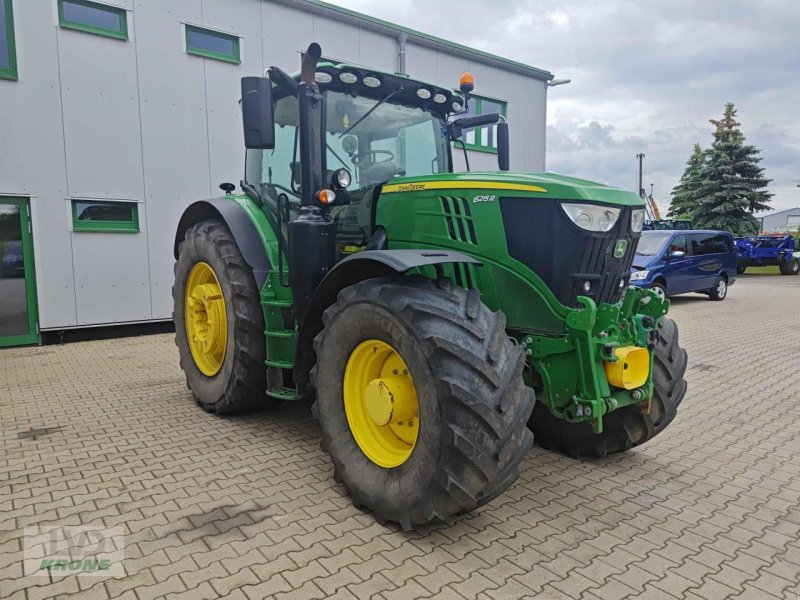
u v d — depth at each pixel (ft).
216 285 15.65
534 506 10.44
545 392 10.53
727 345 26.32
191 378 16.11
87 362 22.02
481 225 10.74
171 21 27.68
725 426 15.14
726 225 96.58
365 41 34.83
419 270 10.71
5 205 24.38
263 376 14.25
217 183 29.78
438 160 15.02
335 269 10.50
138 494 10.68
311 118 11.76
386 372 10.21
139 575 8.12
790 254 76.43
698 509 10.39
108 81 26.23
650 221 71.31
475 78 41.45
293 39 31.68
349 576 8.14
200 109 28.91
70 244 25.82
